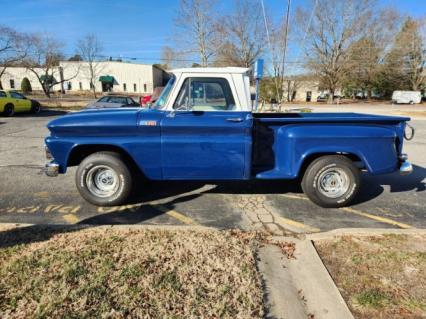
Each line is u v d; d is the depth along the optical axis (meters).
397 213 4.78
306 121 4.70
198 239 3.64
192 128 4.48
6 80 60.91
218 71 4.61
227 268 3.07
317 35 50.25
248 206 4.95
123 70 62.19
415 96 54.16
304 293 2.80
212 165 4.61
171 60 51.78
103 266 3.04
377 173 4.73
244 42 47.69
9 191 5.55
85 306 2.51
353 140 4.59
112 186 4.81
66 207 4.83
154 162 4.59
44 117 19.52
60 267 3.01
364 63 51.84
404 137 4.92
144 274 2.93
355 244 3.64
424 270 3.15
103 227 3.92
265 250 3.51
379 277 3.04
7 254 3.23
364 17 49.09
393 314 2.58
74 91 61.78
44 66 47.09
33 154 8.70
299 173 4.90
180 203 5.04
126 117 4.53
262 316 2.49
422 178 6.70
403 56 57.78
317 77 53.47
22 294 2.63
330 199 4.81
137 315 2.44
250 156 4.59
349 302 2.71
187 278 2.90
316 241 3.71
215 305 2.57
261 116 5.75
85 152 4.92
